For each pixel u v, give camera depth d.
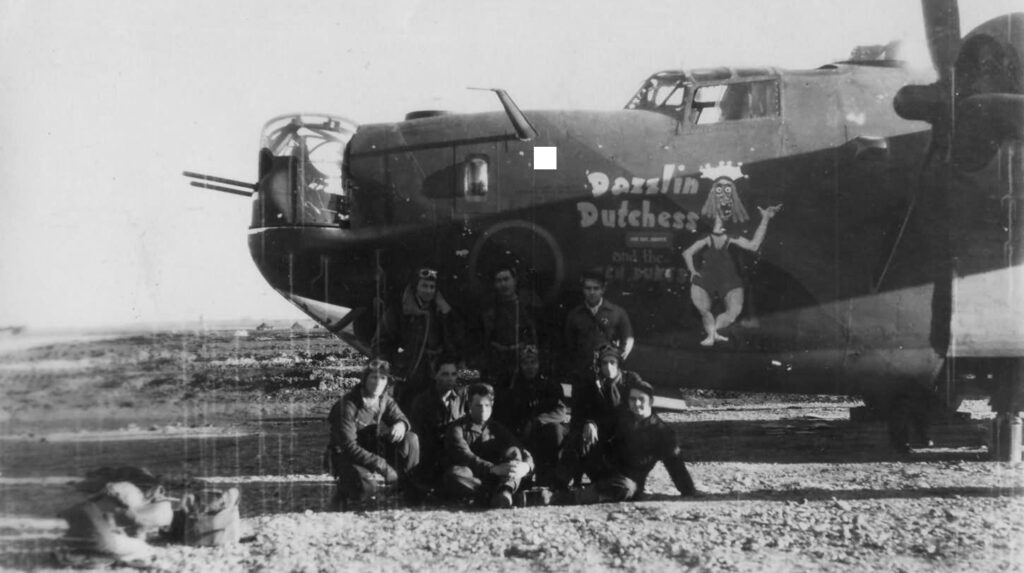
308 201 8.09
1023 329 7.71
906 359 7.95
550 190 7.65
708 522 5.62
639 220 7.62
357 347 8.63
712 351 7.79
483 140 7.75
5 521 5.96
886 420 9.09
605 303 7.61
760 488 6.72
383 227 7.76
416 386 7.48
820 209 7.72
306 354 18.80
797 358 7.88
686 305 7.66
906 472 7.34
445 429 6.48
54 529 5.74
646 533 5.38
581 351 7.50
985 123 6.99
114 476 5.63
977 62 7.07
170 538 5.43
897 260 7.76
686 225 7.66
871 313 7.79
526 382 7.05
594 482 6.39
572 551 5.05
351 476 6.19
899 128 7.83
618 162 7.66
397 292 7.86
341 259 7.89
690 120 7.82
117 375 13.52
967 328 7.68
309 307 8.88
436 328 7.61
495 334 7.61
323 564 4.90
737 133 7.78
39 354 13.55
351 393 6.39
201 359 16.53
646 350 7.81
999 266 7.76
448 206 7.67
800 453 8.45
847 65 8.34
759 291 7.72
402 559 4.98
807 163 7.72
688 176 7.66
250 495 6.84
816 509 5.95
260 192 8.16
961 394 8.16
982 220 7.70
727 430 10.12
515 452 6.30
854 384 8.10
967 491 6.53
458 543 5.24
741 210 7.67
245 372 16.08
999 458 7.94
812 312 7.75
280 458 8.59
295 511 6.25
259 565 4.89
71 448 9.24
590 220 7.62
